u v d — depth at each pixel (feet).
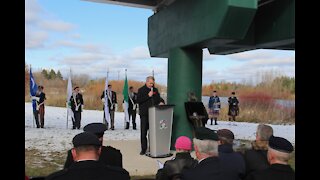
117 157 9.29
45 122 47.88
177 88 24.18
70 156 8.64
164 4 28.02
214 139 7.26
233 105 53.72
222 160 8.19
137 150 24.47
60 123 47.09
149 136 22.08
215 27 18.94
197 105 23.31
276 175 6.56
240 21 18.51
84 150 5.90
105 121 40.34
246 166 8.46
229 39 19.45
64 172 5.73
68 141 29.66
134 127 41.19
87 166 5.73
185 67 23.95
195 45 22.79
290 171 6.62
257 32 25.18
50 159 21.47
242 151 9.43
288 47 26.84
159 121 21.42
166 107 21.68
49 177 5.72
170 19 25.66
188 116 23.15
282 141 6.73
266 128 9.00
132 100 41.11
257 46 26.17
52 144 27.84
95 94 90.89
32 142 28.86
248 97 75.97
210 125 50.75
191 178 6.99
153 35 29.63
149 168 18.45
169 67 25.48
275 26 23.16
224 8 17.97
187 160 7.94
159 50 28.12
